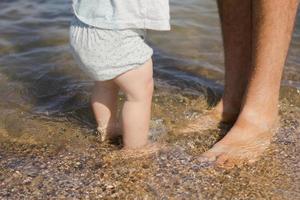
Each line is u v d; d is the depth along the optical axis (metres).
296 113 2.20
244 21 2.09
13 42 2.74
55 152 2.00
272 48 1.99
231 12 2.09
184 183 1.85
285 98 2.28
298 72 2.46
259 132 2.04
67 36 2.81
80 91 2.35
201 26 2.90
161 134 2.07
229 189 1.83
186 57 2.62
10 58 2.59
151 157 1.95
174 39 2.78
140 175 1.88
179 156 1.97
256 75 2.03
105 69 1.89
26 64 2.54
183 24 2.91
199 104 2.26
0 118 2.17
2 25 2.91
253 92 2.04
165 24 1.88
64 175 1.88
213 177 1.88
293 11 1.96
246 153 1.98
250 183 1.85
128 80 1.90
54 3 3.20
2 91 2.34
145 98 1.93
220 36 2.80
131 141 1.97
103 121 2.04
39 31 2.86
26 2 3.19
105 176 1.88
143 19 1.86
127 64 1.88
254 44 2.00
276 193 1.81
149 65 1.91
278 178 1.87
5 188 1.83
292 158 1.96
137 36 1.89
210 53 2.66
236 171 1.90
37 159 1.96
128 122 1.94
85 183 1.85
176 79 2.43
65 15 3.04
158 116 2.17
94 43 1.88
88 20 1.88
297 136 2.07
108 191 1.82
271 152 1.99
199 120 2.16
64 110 2.23
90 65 1.90
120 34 1.86
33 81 2.41
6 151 2.00
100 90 2.02
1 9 3.09
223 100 2.18
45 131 2.10
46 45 2.72
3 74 2.46
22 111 2.21
